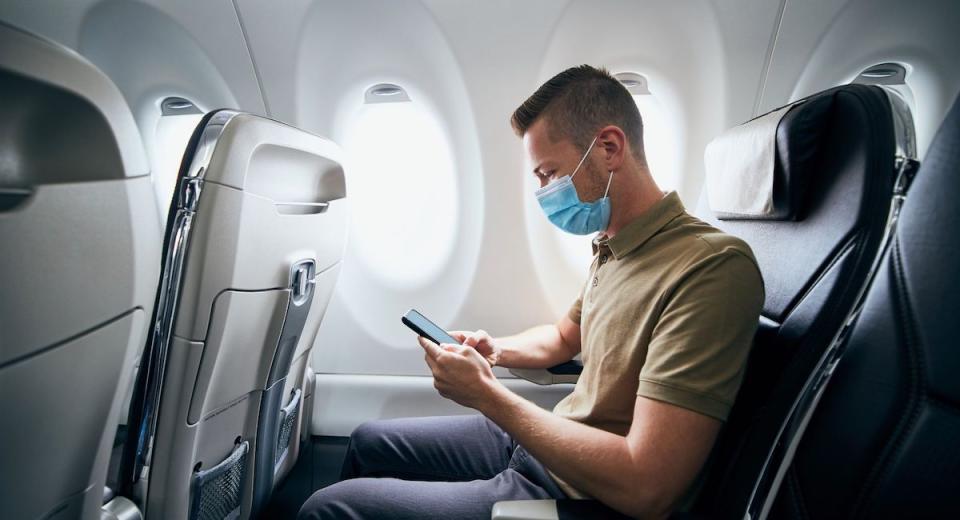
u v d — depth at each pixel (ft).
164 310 2.24
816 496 1.82
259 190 2.59
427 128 5.31
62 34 4.85
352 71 4.91
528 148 3.31
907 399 1.57
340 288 5.91
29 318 1.39
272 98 5.08
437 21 4.52
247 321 2.64
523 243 5.51
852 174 2.21
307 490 5.67
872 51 4.60
